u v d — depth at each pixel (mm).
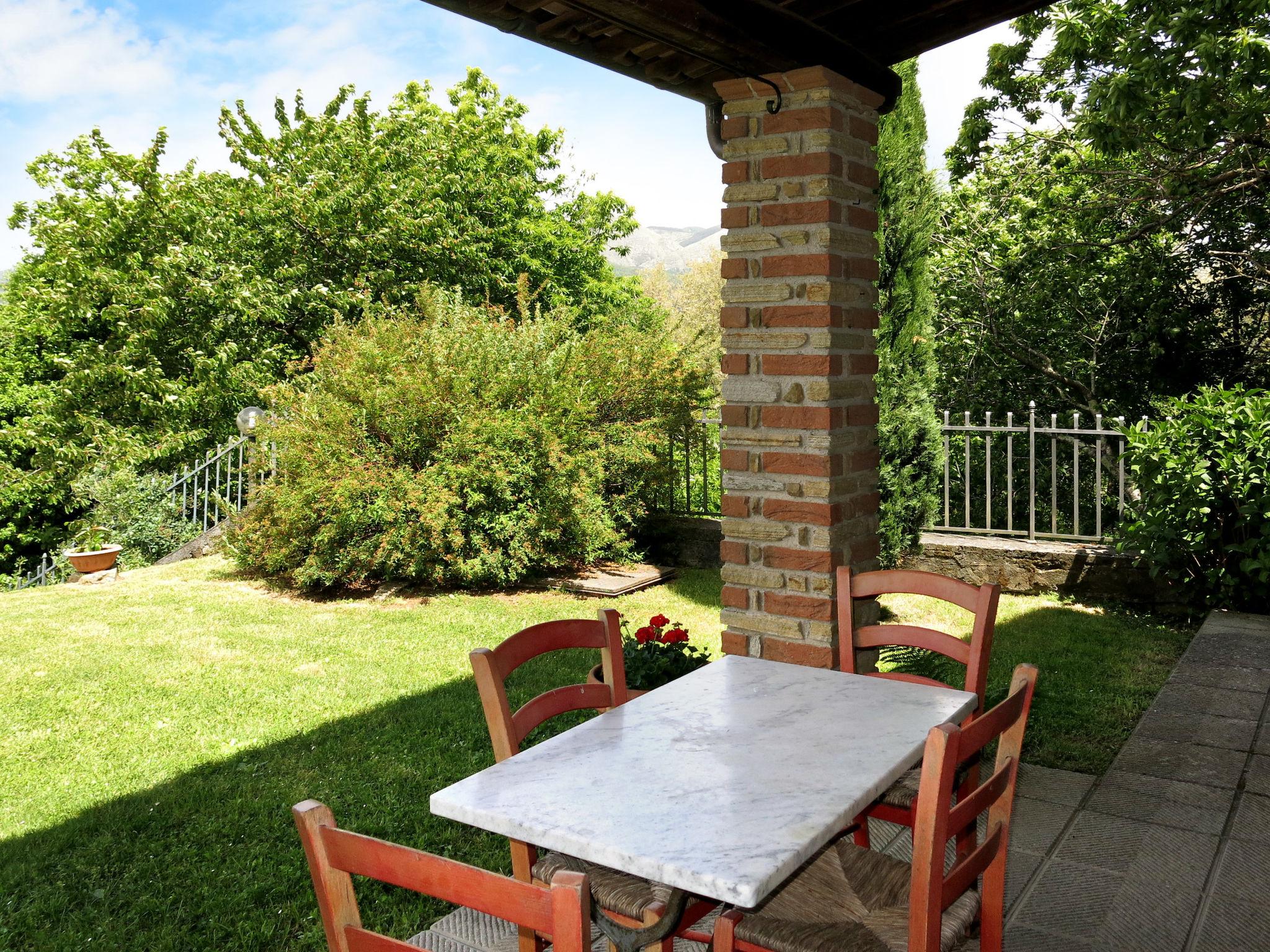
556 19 3408
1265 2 6715
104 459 12742
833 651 3873
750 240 3930
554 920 1147
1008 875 3086
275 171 17750
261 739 4699
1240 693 4625
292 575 8258
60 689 5535
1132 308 11203
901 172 6664
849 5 3760
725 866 1586
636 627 6883
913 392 6949
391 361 8414
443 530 7973
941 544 7957
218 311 16547
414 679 5676
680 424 9484
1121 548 7082
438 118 19578
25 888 3320
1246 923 2730
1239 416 6445
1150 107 7812
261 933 2992
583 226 22844
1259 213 10211
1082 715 4867
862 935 2027
